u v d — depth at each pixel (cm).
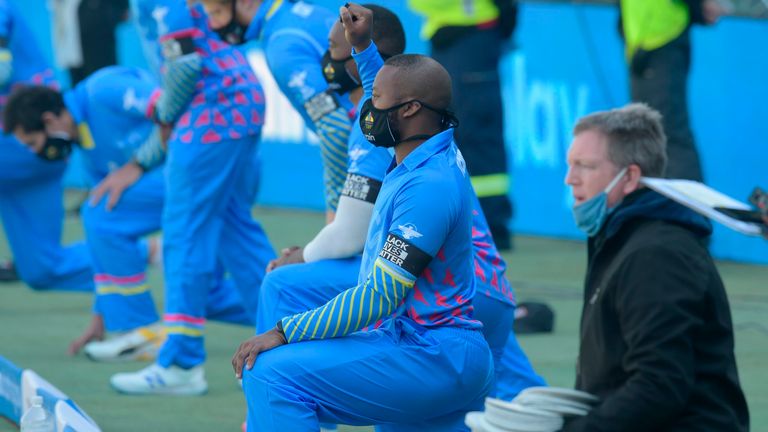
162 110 1995
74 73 4319
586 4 3609
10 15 2838
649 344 1045
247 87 1984
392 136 1248
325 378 1236
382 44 1512
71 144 2277
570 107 3684
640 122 1166
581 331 1159
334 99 1639
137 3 2084
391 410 1255
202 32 1939
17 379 1778
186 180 1961
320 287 1455
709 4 3117
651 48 3119
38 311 2812
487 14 3359
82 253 2555
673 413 1045
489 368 1284
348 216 1431
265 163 4606
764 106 3316
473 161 3466
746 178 3366
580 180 1174
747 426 1108
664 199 1129
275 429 1238
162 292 3025
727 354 1091
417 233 1202
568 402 1092
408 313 1260
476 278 1476
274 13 1736
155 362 2097
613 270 1099
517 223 3884
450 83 1255
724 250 3456
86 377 2127
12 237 2502
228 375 2152
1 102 2864
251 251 2047
